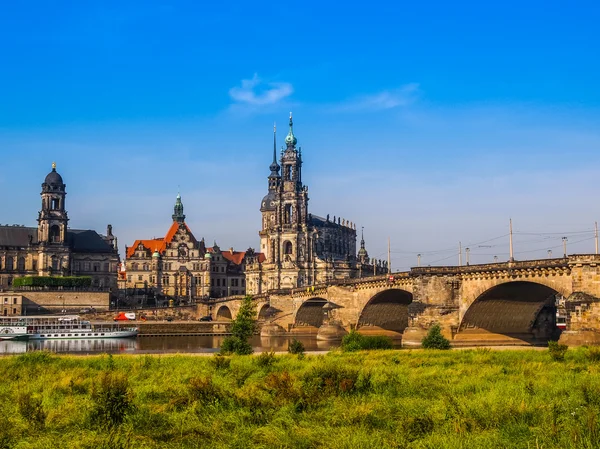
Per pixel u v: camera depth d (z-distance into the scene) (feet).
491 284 419.74
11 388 208.33
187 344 593.01
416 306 459.73
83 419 152.46
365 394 181.16
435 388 192.03
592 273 359.87
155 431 142.92
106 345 581.12
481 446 125.29
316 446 129.70
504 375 216.74
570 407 149.59
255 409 159.84
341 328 585.63
